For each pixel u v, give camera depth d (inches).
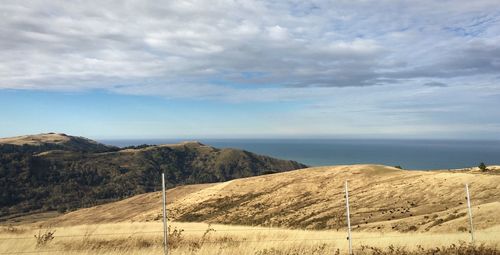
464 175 2437.3
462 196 2090.3
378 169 3732.8
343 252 579.5
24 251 576.4
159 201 5132.9
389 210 2266.2
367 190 2942.9
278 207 3218.5
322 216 2497.5
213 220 3292.3
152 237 807.7
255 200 3649.1
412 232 1316.4
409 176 3056.1
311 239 743.7
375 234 1100.5
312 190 3503.9
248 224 2856.8
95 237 796.6
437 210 1978.3
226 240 701.9
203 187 5383.9
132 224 1318.9
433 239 740.7
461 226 1241.4
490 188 2082.9
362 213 2348.7
